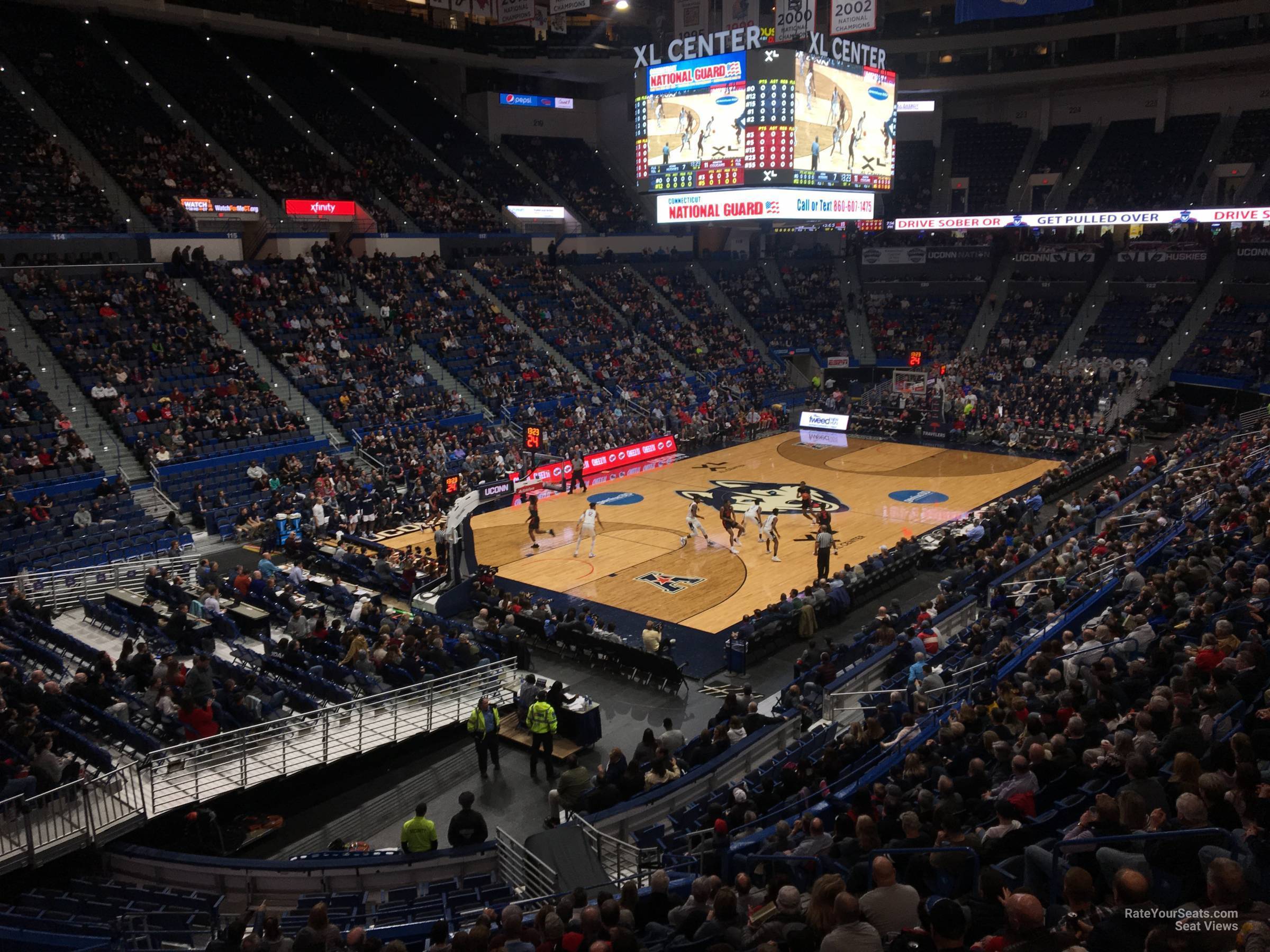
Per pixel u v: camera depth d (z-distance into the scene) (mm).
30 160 38531
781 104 34531
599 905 8469
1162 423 43656
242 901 12836
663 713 19219
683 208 37969
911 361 48500
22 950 10125
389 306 43062
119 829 13609
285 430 35188
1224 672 9828
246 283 39906
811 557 28453
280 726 16500
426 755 17625
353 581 26391
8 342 32594
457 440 38281
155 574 23672
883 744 13781
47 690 15781
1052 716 11477
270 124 49312
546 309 49125
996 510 28844
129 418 32438
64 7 43125
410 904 11539
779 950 6871
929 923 6500
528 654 20969
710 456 43344
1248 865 6203
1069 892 6004
